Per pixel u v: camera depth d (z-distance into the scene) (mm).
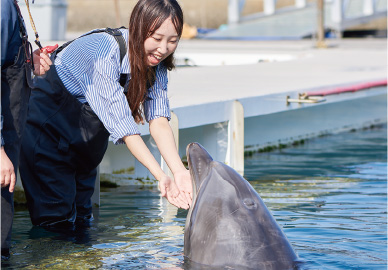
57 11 19281
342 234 4441
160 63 3994
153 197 5785
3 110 3520
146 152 3668
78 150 4535
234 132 7102
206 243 3219
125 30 3941
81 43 4066
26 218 5000
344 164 7379
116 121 3760
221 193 3266
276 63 13391
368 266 3623
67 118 4461
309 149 8453
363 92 9664
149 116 3998
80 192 4840
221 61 16766
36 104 4496
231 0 27922
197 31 27875
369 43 21297
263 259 3117
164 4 3646
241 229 3174
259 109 7633
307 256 3828
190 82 9344
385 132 9859
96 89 3842
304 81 9625
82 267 3717
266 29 26141
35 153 4586
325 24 25312
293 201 5574
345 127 9906
